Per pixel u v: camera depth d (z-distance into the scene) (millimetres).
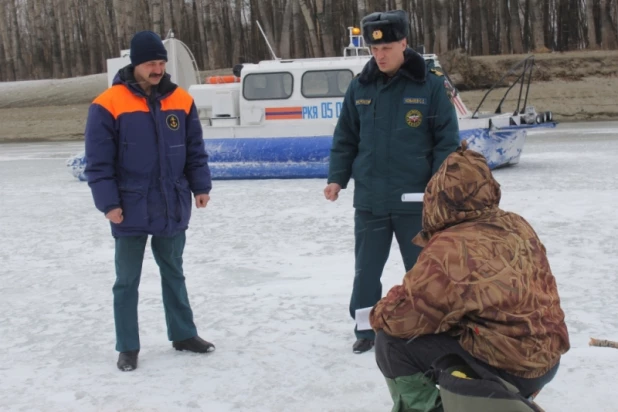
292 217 8758
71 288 5879
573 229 7223
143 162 3961
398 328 2428
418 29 37031
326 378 3775
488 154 12133
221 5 37812
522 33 37125
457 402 2258
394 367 2541
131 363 4016
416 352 2486
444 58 31125
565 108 28344
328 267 6223
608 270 5625
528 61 12516
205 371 3955
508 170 12500
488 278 2307
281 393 3609
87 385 3814
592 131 21422
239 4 37594
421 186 4027
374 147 4055
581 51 31953
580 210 8234
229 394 3625
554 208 8438
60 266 6691
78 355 4297
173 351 4312
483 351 2340
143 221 3977
